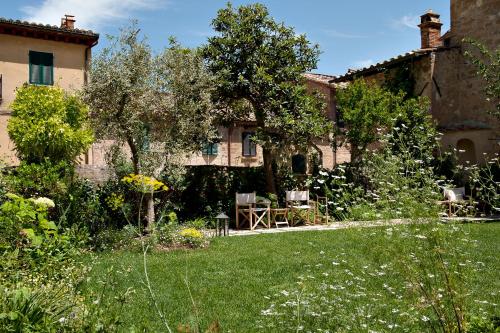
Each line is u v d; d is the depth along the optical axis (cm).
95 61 1198
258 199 1549
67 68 1931
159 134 1290
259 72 1571
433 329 386
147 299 574
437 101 1983
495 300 531
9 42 1841
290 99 1631
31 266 492
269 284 666
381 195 423
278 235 1244
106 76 1177
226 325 490
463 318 367
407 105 1698
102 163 1884
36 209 594
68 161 1413
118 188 1286
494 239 1016
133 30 1212
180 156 1320
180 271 758
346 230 447
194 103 1326
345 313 463
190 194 1616
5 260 466
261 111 1666
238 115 1761
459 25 2055
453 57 2039
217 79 1546
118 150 1279
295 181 1781
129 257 869
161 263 827
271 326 465
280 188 1772
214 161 2253
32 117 1459
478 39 1988
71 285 439
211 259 873
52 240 557
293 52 1667
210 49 1603
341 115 1766
